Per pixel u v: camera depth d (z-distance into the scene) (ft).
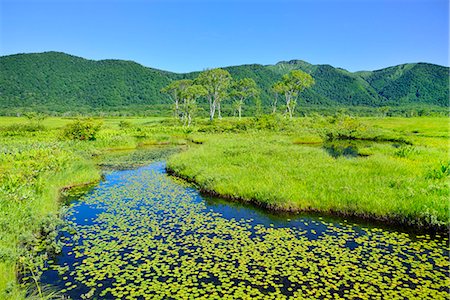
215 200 48.88
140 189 56.34
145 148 121.60
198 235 35.88
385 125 196.13
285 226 38.22
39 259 29.55
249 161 65.82
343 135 156.56
